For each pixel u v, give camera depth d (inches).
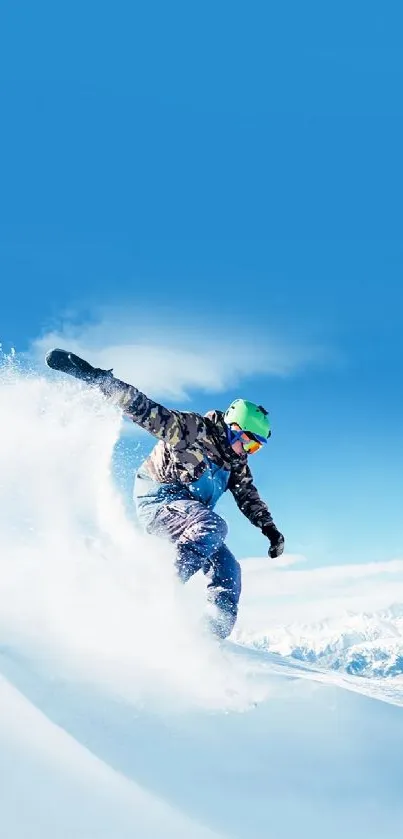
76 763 71.0
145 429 144.7
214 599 146.5
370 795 88.9
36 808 61.8
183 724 90.5
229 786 80.0
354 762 97.2
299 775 88.9
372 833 80.4
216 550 147.9
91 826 62.3
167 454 151.9
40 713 77.5
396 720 115.0
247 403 157.9
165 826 67.0
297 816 79.0
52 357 132.0
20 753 68.6
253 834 71.9
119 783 70.7
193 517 146.2
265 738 95.7
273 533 165.8
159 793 72.3
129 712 87.6
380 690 146.3
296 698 112.4
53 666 91.3
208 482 153.9
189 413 152.3
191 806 72.3
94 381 135.7
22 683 82.6
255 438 157.0
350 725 108.7
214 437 154.7
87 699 86.0
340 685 130.2
